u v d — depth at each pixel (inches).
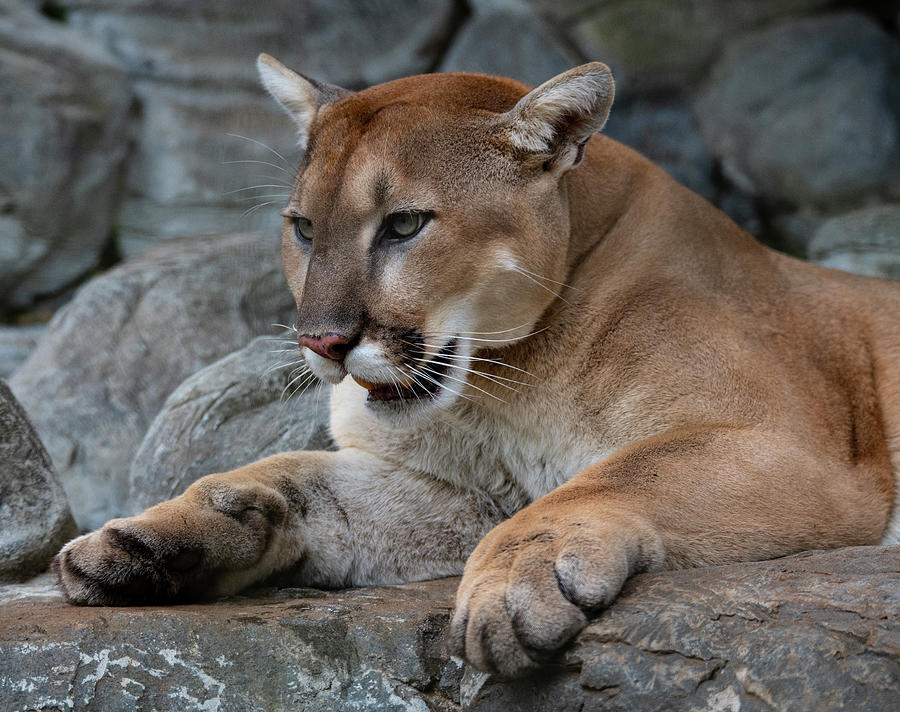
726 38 803.4
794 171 763.4
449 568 294.4
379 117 276.5
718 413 268.1
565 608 204.5
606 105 275.7
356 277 259.3
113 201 762.8
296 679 224.4
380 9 836.6
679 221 301.0
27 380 521.3
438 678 228.1
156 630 226.2
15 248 715.4
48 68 741.9
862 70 768.3
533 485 291.1
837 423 283.1
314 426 378.3
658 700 195.9
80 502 486.9
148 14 808.9
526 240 271.3
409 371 258.2
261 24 821.9
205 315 525.7
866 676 185.6
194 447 383.9
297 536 277.0
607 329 279.9
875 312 313.1
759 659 193.6
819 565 220.1
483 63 819.4
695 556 242.1
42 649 221.0
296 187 286.7
